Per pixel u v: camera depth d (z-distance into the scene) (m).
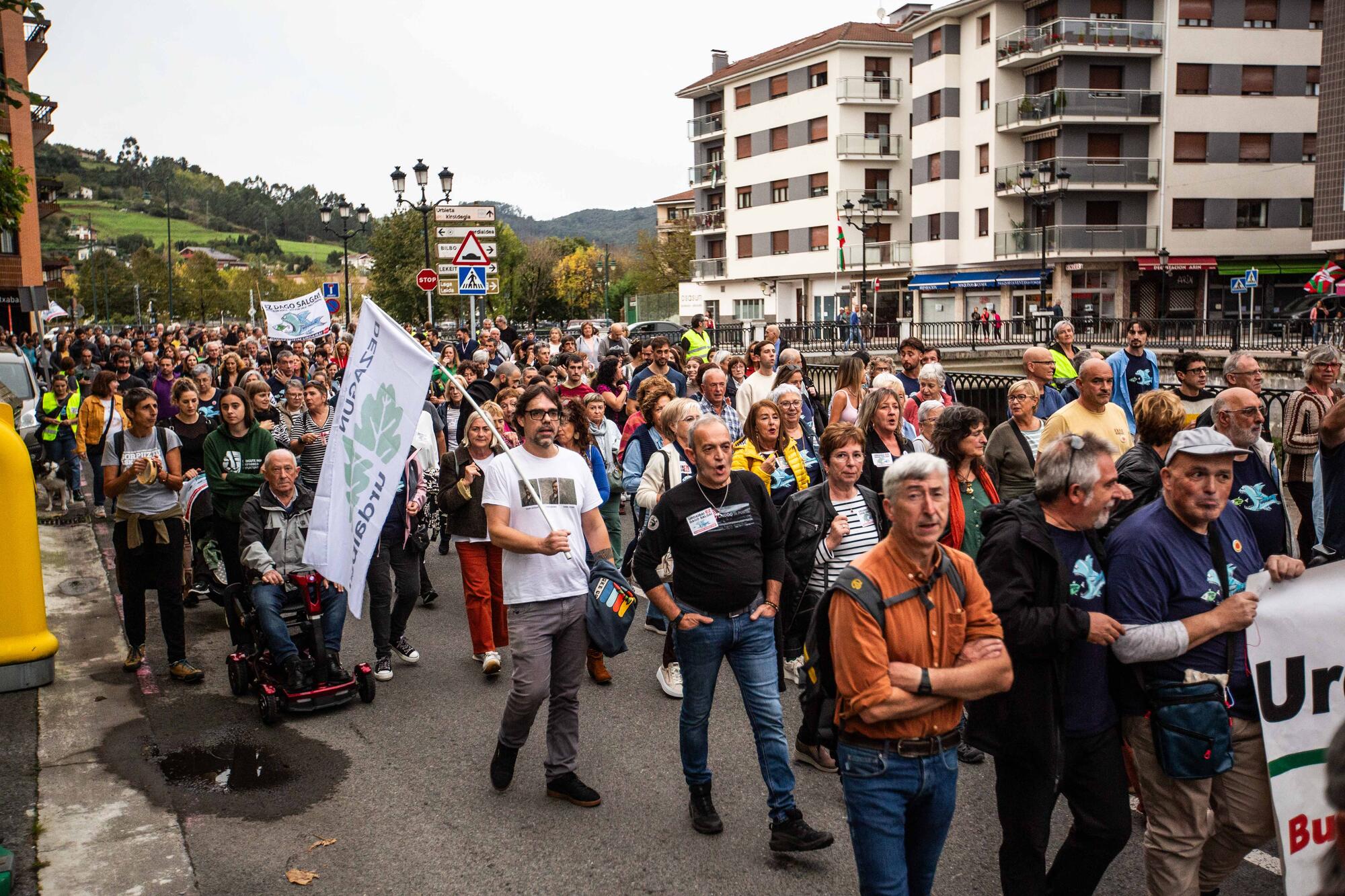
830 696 3.58
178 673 6.98
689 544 4.61
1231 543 3.81
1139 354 9.68
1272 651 3.67
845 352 29.48
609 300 92.44
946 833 3.56
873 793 3.39
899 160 56.03
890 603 3.33
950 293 51.25
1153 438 5.37
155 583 7.01
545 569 5.05
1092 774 3.63
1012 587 3.52
